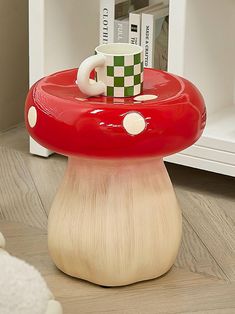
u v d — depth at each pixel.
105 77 1.16
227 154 1.54
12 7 1.86
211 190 1.61
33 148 1.76
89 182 1.20
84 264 1.23
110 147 1.10
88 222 1.20
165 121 1.11
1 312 0.94
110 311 1.18
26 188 1.61
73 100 1.13
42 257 1.33
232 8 1.72
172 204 1.24
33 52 1.71
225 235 1.42
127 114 1.09
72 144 1.11
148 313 1.17
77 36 1.80
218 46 1.70
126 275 1.22
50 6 1.69
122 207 1.19
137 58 1.16
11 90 1.92
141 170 1.20
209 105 1.71
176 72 1.58
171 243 1.24
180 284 1.25
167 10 1.73
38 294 0.96
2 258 0.99
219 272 1.29
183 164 1.60
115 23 1.73
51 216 1.26
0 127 1.91
